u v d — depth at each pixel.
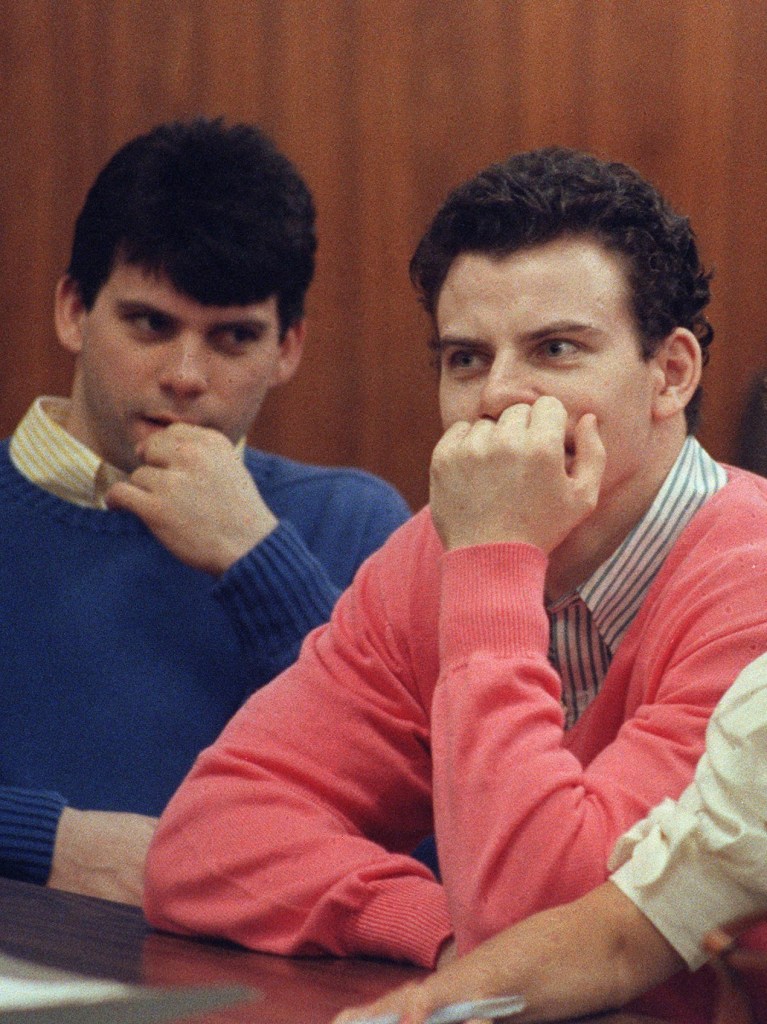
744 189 9.70
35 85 10.37
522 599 4.31
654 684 4.41
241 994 2.25
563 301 4.49
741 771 3.44
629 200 4.57
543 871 3.95
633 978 3.55
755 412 9.03
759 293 9.68
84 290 7.34
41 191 10.38
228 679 7.17
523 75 9.85
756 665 3.54
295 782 4.79
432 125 9.98
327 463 10.09
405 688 4.90
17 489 7.45
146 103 10.26
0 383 10.42
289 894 4.48
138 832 6.62
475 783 4.08
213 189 7.02
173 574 7.25
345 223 10.08
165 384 7.15
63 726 7.07
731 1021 3.16
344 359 10.09
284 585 6.90
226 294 7.05
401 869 4.50
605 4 9.77
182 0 10.20
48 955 3.93
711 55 9.70
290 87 10.10
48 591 7.23
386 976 4.12
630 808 4.02
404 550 5.10
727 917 3.52
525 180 4.57
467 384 4.67
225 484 7.06
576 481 4.45
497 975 3.48
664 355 4.69
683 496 4.62
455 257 4.65
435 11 9.95
